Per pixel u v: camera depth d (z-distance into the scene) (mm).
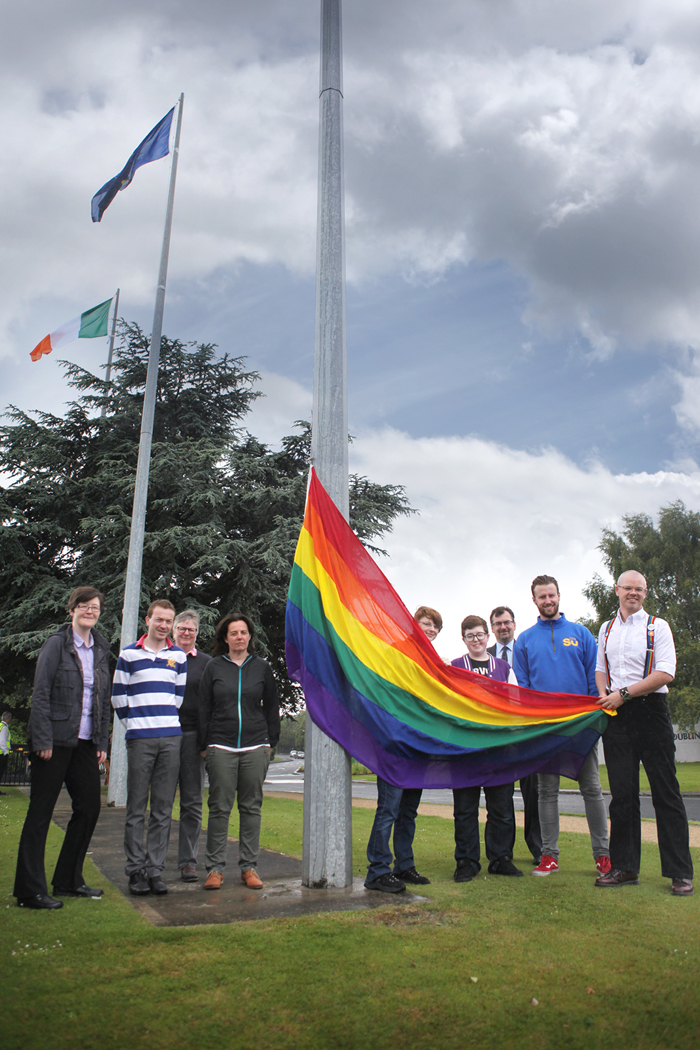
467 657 6613
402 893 4992
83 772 5031
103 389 23828
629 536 45688
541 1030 2783
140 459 13773
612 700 5441
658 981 3271
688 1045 2670
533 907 4555
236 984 3189
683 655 41531
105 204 17094
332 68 6535
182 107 16328
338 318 6070
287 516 22234
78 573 20234
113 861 6523
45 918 4234
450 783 5594
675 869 5051
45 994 3051
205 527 19781
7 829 8531
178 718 5559
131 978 3252
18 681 21953
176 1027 2764
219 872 5312
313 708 5348
